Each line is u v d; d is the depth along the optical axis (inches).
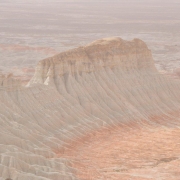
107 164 2409.0
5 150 2076.8
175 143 2807.6
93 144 2743.6
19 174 1900.8
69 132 2807.6
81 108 3100.4
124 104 3312.0
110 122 3095.5
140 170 2341.3
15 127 2480.3
